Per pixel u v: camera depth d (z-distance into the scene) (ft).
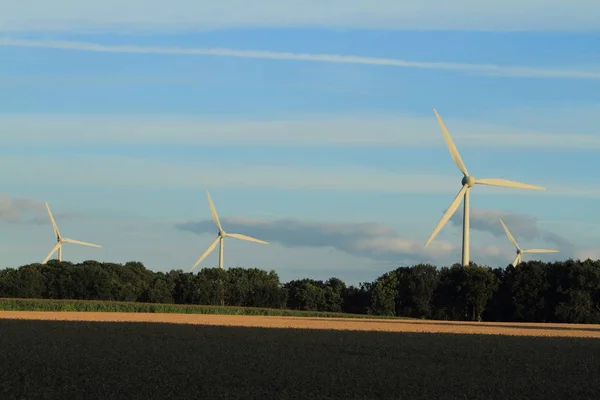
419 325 241.55
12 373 107.04
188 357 125.49
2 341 145.48
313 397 94.02
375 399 93.45
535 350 147.23
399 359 129.08
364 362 123.95
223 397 92.73
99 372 108.78
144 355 127.34
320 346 147.13
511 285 363.35
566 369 119.85
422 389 100.42
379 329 205.67
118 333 167.12
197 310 336.08
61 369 111.14
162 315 270.87
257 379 105.29
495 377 110.93
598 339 180.55
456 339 170.81
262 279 549.54
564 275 355.56
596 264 365.81
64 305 310.24
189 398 91.97
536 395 97.60
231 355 129.39
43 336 156.56
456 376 111.24
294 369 114.73
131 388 97.40
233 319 256.73
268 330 188.24
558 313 344.28
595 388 102.83
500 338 177.37
